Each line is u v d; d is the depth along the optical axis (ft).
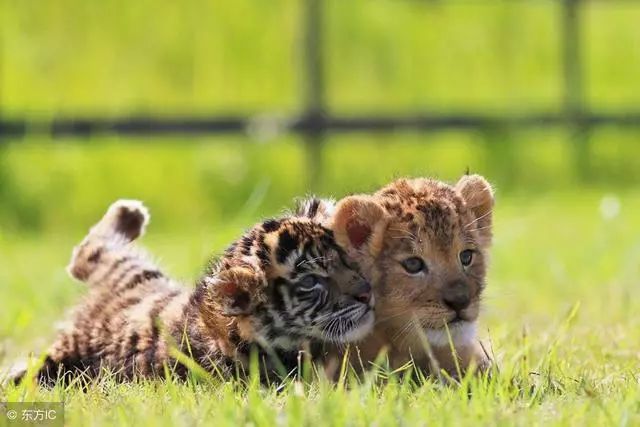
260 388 25.58
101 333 29.68
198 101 82.84
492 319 35.27
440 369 27.48
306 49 73.92
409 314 28.48
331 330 27.81
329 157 77.87
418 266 28.68
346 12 90.74
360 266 28.68
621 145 81.46
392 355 28.58
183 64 84.69
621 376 26.66
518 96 88.69
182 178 74.23
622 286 40.47
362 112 81.35
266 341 27.55
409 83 88.53
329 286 27.96
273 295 27.66
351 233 28.63
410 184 30.40
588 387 24.62
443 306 28.35
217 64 84.99
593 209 63.10
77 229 69.26
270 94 83.82
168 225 69.51
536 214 61.05
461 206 29.71
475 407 22.25
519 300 39.17
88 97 81.35
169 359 27.73
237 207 72.95
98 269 32.45
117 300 30.66
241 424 21.39
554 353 27.86
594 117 79.66
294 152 76.23
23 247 56.54
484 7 93.97
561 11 90.99
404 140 79.15
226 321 27.37
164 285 31.45
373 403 22.35
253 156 75.61
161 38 85.56
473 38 92.17
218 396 24.07
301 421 21.36
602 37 95.50
